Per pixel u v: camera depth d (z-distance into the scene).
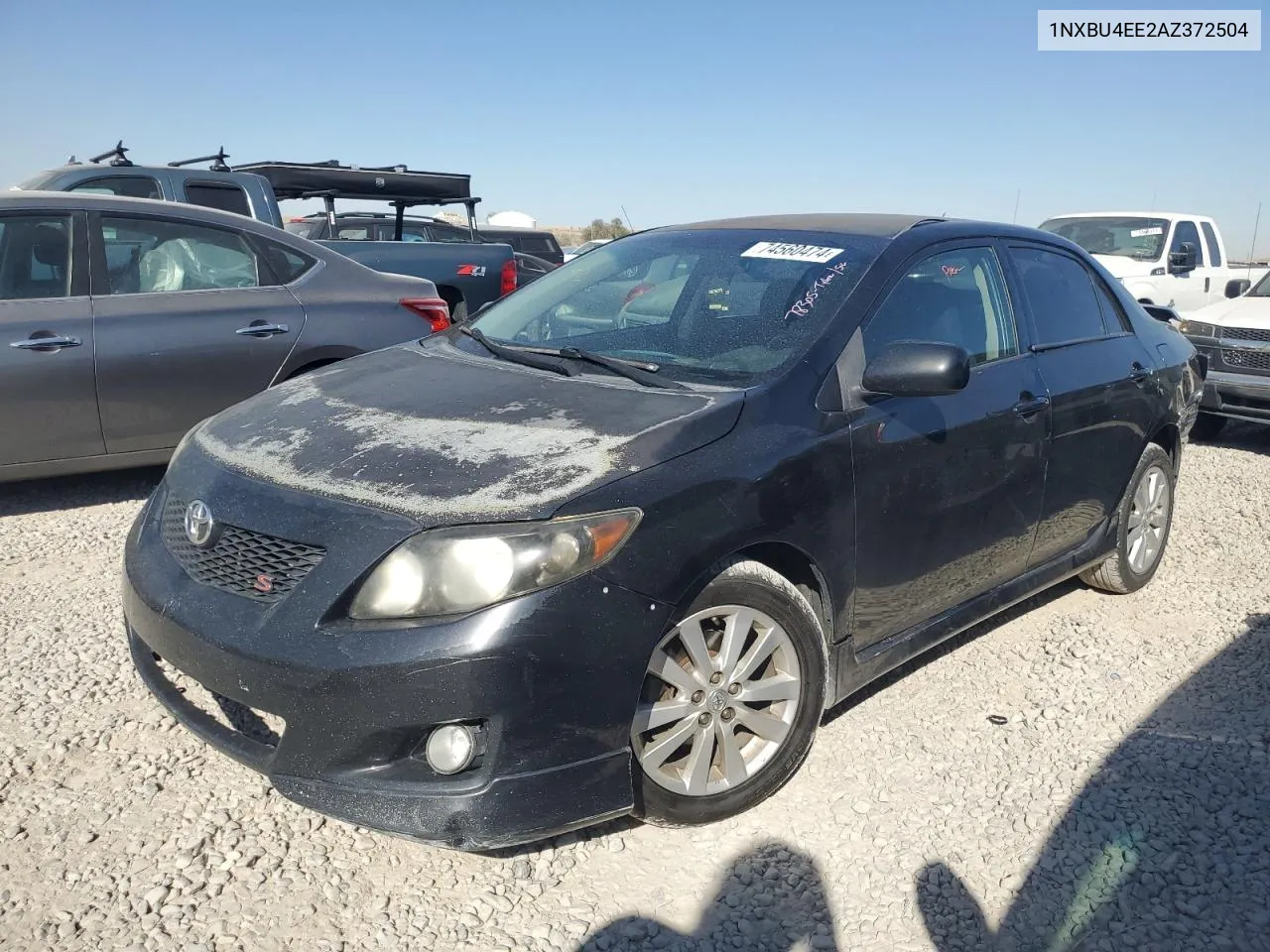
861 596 3.29
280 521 2.68
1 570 4.77
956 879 2.84
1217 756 3.49
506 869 2.81
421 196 10.62
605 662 2.57
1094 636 4.45
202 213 5.96
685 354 3.43
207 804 3.03
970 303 3.88
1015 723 3.67
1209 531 6.02
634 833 2.98
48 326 5.32
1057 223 14.45
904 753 3.45
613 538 2.58
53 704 3.54
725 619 2.89
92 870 2.73
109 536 5.30
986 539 3.78
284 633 2.53
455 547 2.49
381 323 6.33
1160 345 4.93
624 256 4.24
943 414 3.50
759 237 3.98
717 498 2.79
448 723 2.47
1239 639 4.45
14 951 2.44
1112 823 3.10
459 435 2.91
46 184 7.58
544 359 3.54
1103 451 4.37
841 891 2.78
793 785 3.23
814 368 3.22
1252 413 8.27
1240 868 2.91
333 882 2.73
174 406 5.69
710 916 2.66
